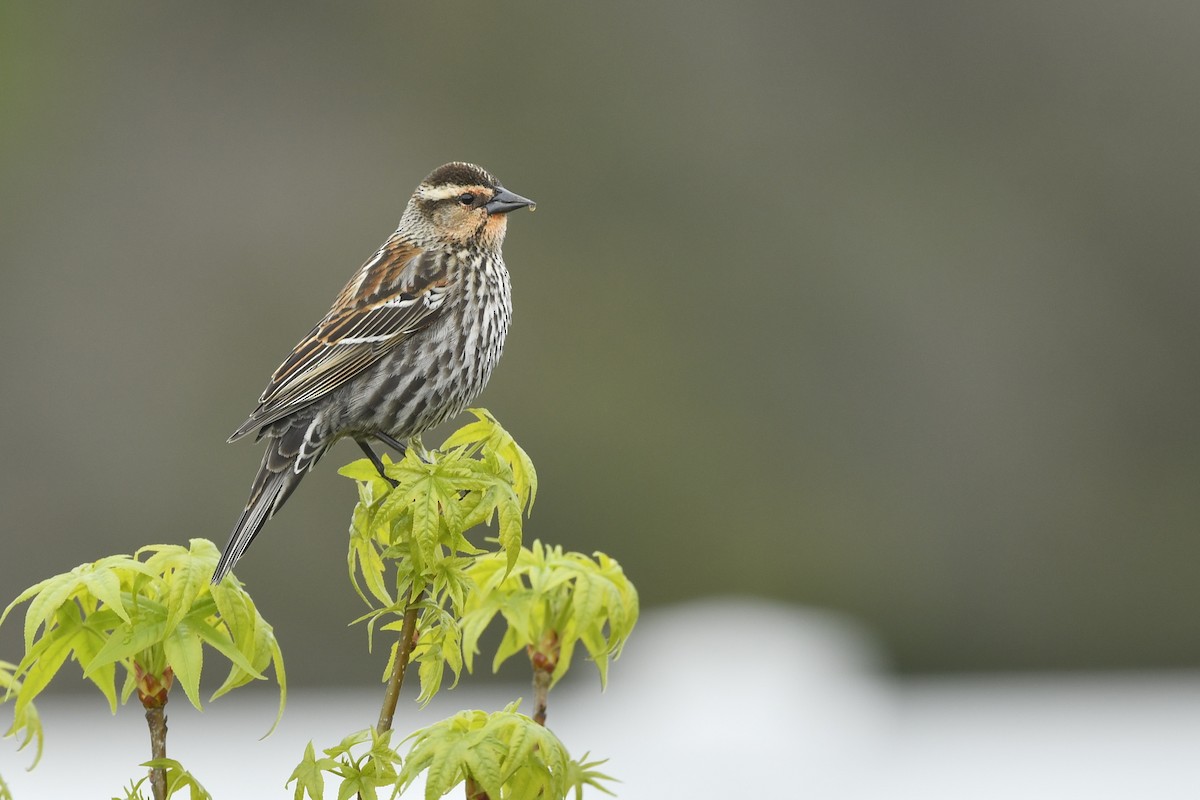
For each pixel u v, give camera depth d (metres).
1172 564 17.70
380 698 11.71
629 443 17.72
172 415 16.58
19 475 16.02
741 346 18.33
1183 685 12.33
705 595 17.23
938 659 17.14
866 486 17.78
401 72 18.80
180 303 17.30
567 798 3.57
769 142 18.91
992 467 18.00
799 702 8.57
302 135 18.41
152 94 18.12
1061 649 17.27
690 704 8.33
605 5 19.02
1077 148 18.88
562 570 4.08
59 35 17.73
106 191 17.62
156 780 3.67
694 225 18.69
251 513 6.17
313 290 17.70
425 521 3.77
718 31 19.08
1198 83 18.81
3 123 17.28
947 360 18.31
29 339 16.77
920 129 18.98
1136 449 18.19
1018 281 18.58
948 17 18.98
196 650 3.61
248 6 18.44
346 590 14.80
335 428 6.39
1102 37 18.95
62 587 3.54
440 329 6.59
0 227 17.11
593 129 18.84
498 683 13.67
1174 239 18.67
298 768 3.58
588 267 18.47
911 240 18.67
